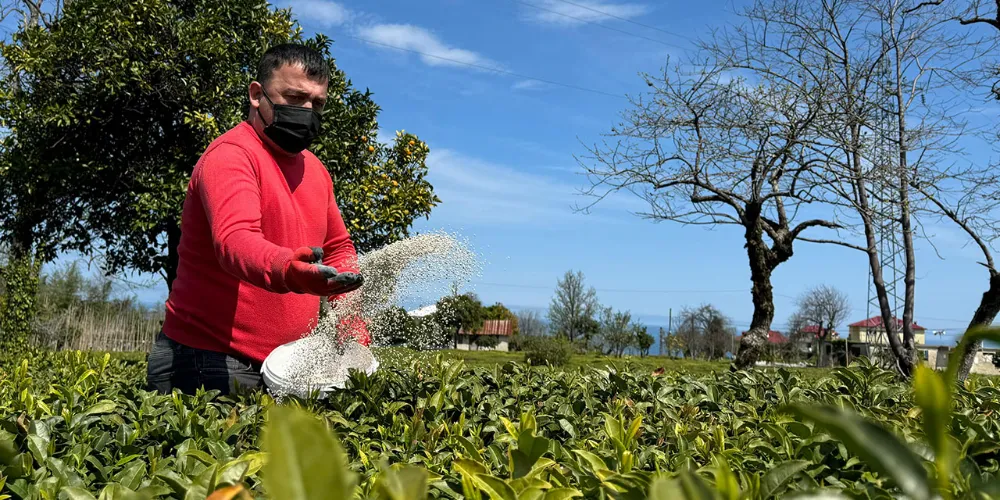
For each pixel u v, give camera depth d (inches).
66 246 410.6
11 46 351.9
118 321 602.2
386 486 18.7
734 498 26.9
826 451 52.7
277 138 95.1
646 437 70.7
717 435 60.0
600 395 97.1
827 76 414.3
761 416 81.9
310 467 13.4
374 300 91.7
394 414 77.0
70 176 368.8
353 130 374.9
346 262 106.4
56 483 45.4
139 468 48.5
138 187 373.4
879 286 449.7
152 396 77.7
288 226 95.3
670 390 93.1
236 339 95.6
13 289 410.9
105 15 346.9
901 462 14.4
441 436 69.9
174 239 391.2
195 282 96.0
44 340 553.3
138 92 357.4
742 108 420.2
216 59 359.6
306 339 91.0
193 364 95.5
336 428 70.7
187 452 46.6
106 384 98.7
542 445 44.3
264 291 96.0
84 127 370.3
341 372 92.0
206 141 356.2
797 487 39.2
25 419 62.6
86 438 60.9
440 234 92.0
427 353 107.5
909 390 95.6
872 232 442.6
